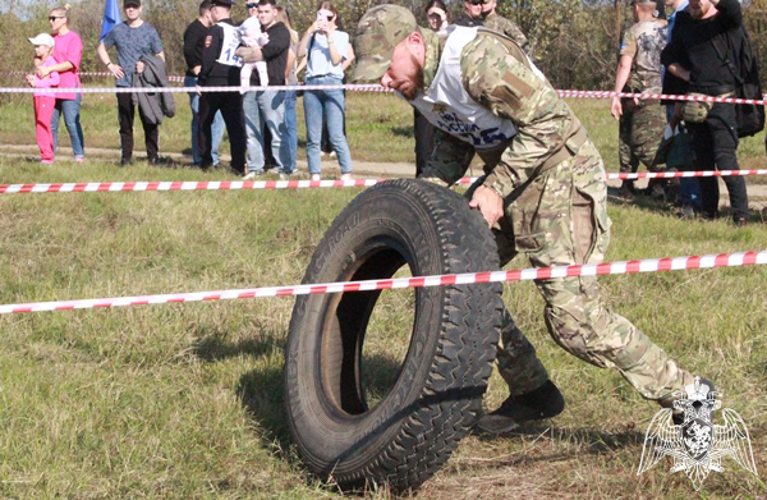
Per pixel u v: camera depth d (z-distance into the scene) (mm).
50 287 5844
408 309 5566
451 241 3359
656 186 10320
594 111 20062
